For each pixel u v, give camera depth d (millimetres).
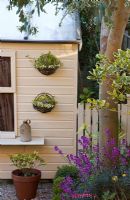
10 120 4992
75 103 4965
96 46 6539
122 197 3209
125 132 4980
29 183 4328
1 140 4863
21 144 4762
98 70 3324
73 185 3508
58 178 4113
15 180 4375
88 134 4625
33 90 4934
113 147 3537
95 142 4715
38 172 4508
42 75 4906
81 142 3881
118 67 3203
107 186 3273
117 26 3451
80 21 5855
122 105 4941
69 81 4934
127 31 6531
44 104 4820
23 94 4934
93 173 3430
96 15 2746
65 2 3291
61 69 4910
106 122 3744
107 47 3594
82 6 3211
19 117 4969
